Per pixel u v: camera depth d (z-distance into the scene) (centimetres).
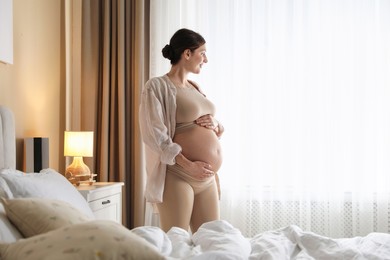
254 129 396
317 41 393
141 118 275
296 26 394
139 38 390
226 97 396
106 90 390
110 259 119
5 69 294
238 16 400
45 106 350
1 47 278
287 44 395
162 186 272
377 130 388
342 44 393
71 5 400
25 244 127
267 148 397
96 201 298
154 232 179
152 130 267
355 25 390
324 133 390
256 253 176
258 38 399
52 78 362
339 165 389
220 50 399
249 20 396
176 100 281
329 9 393
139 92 389
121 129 388
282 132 394
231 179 393
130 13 397
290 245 190
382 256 174
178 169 275
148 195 273
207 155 281
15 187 182
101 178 386
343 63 393
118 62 391
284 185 393
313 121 392
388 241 191
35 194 184
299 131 393
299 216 392
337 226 386
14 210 154
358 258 167
